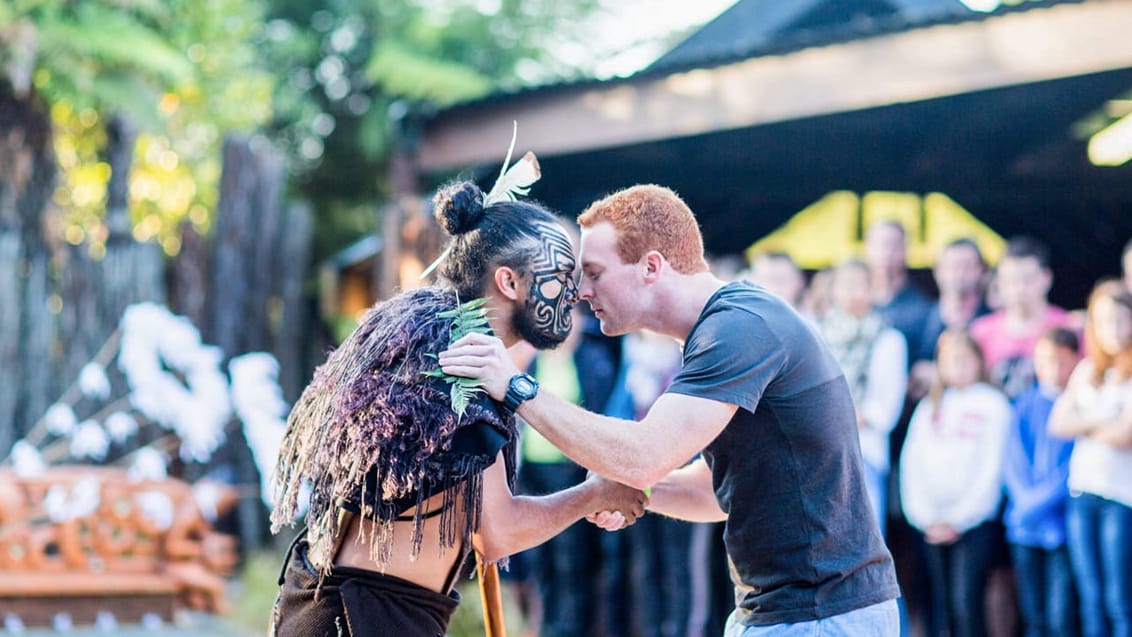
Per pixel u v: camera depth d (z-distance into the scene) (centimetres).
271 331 918
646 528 592
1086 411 508
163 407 666
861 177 886
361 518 264
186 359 674
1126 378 504
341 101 1797
